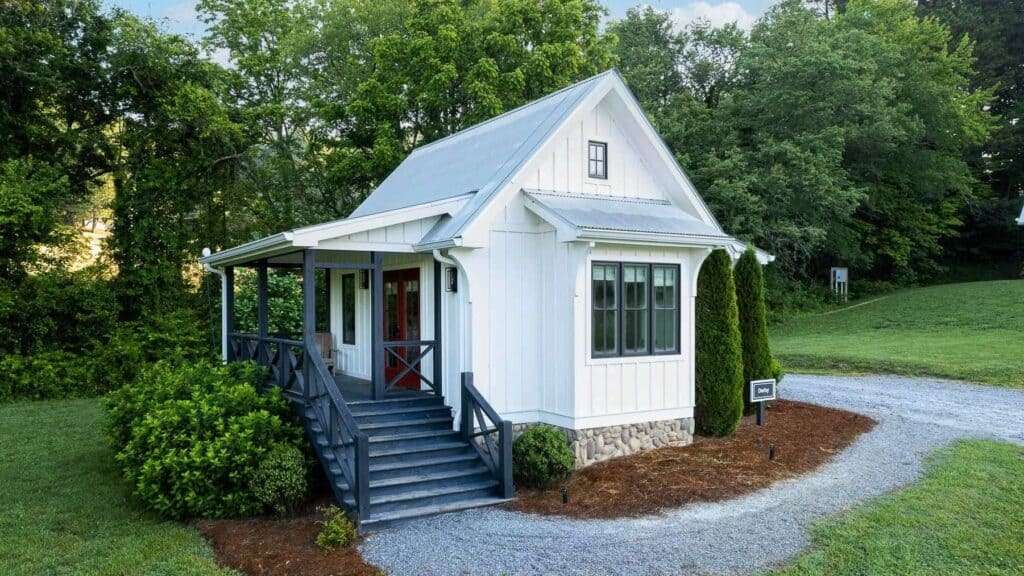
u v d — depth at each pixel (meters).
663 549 6.47
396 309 11.39
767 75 25.89
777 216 25.80
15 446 11.61
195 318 20.12
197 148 20.80
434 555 6.57
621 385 9.65
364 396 9.85
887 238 31.62
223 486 8.13
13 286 17.53
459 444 9.05
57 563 6.82
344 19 24.81
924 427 11.01
